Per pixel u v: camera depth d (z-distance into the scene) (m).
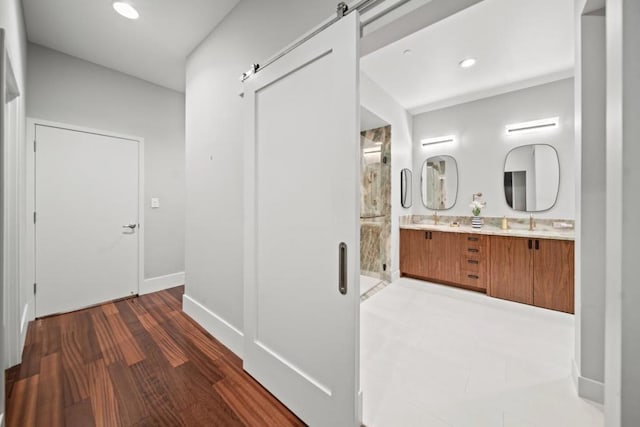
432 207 3.94
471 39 2.26
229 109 2.03
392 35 1.34
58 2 1.93
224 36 2.08
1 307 1.17
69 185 2.68
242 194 1.90
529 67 2.72
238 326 1.93
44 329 2.28
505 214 3.35
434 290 3.27
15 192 1.79
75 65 2.69
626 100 0.60
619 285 0.63
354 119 1.07
